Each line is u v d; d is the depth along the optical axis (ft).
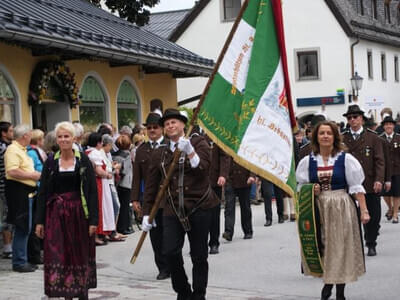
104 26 55.47
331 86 118.73
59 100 50.06
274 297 25.23
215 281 28.68
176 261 22.24
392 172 44.55
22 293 26.48
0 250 37.01
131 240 40.91
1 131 34.27
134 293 26.17
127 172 42.27
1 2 43.62
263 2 22.71
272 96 22.85
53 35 41.32
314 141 24.44
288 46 119.96
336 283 23.26
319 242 23.70
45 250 23.34
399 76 144.56
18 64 44.93
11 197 31.09
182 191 21.85
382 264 31.07
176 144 22.65
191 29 123.75
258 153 22.57
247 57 22.82
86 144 39.55
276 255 34.47
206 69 65.67
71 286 23.15
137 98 62.54
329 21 118.11
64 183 23.52
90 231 23.56
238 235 41.55
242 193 39.58
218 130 22.52
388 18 144.15
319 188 23.99
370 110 92.48
